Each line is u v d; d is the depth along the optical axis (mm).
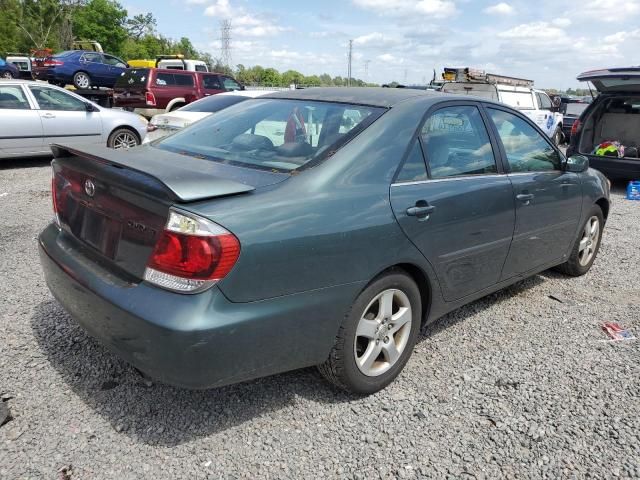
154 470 2430
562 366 3451
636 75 8992
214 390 3041
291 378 3201
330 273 2635
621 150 9711
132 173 2600
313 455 2566
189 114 9711
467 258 3443
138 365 2441
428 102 3363
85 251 2883
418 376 3281
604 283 5031
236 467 2471
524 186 3883
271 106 3584
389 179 2959
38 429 2652
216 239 2277
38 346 3400
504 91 15344
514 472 2504
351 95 3480
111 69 24188
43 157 11773
